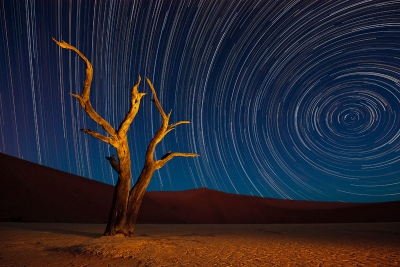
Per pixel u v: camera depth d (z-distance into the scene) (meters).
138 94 11.82
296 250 9.16
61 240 10.96
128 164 12.07
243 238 12.91
